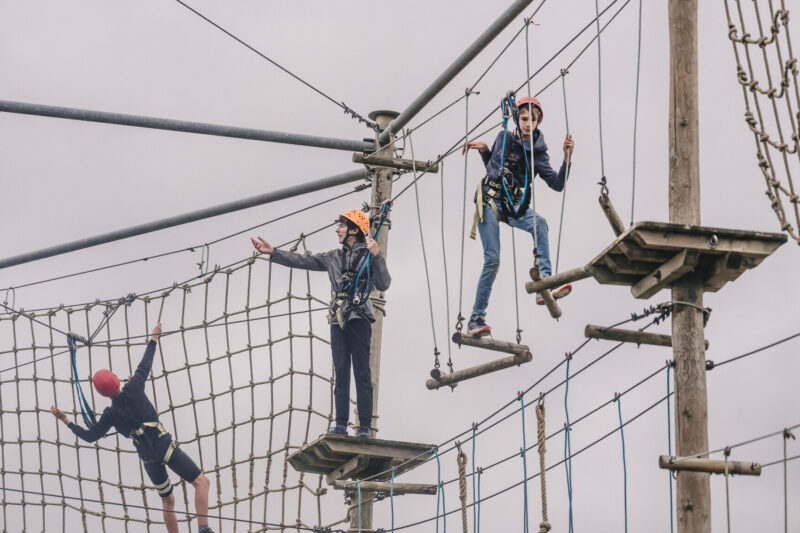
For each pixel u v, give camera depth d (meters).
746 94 8.30
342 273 12.20
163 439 13.63
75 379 15.21
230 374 14.28
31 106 13.49
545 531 9.38
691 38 8.54
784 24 8.02
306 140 13.20
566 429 9.18
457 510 10.50
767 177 8.19
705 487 7.95
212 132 13.31
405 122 12.93
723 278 8.23
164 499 13.78
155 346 14.13
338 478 12.38
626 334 8.72
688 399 8.13
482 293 10.58
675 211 8.34
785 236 8.12
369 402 12.15
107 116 13.40
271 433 13.92
